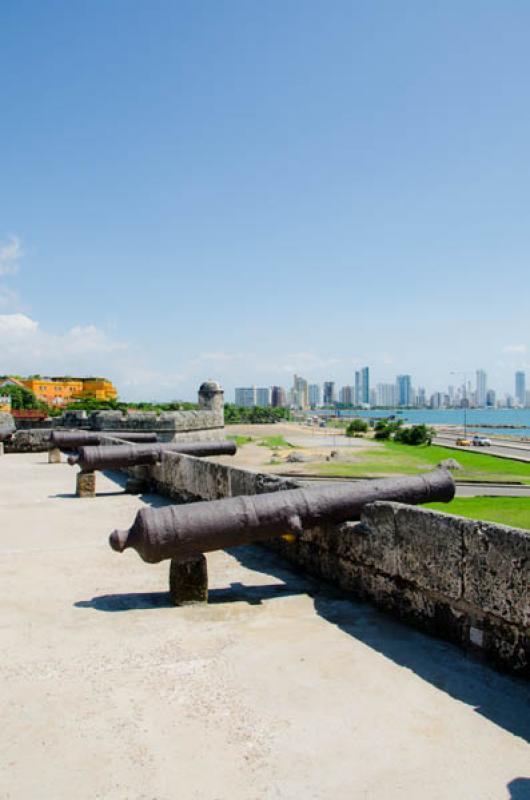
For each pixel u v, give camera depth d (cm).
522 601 399
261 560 716
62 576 639
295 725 341
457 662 426
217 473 921
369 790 284
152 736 330
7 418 2561
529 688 387
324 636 475
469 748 318
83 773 297
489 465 4397
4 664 422
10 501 1119
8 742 325
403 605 509
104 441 1476
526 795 279
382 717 350
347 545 589
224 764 304
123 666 419
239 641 464
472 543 441
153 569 667
